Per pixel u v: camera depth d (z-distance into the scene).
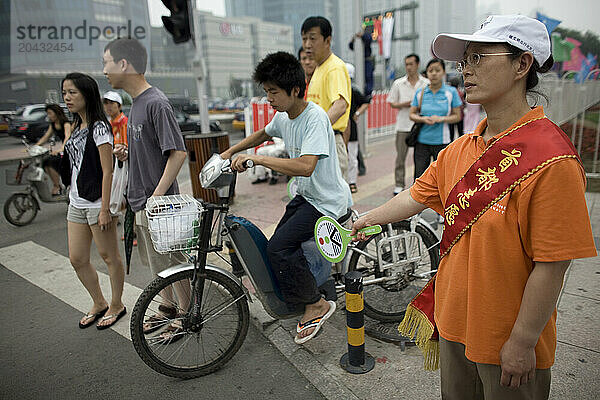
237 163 2.20
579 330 2.62
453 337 1.41
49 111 6.26
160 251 2.34
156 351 2.79
